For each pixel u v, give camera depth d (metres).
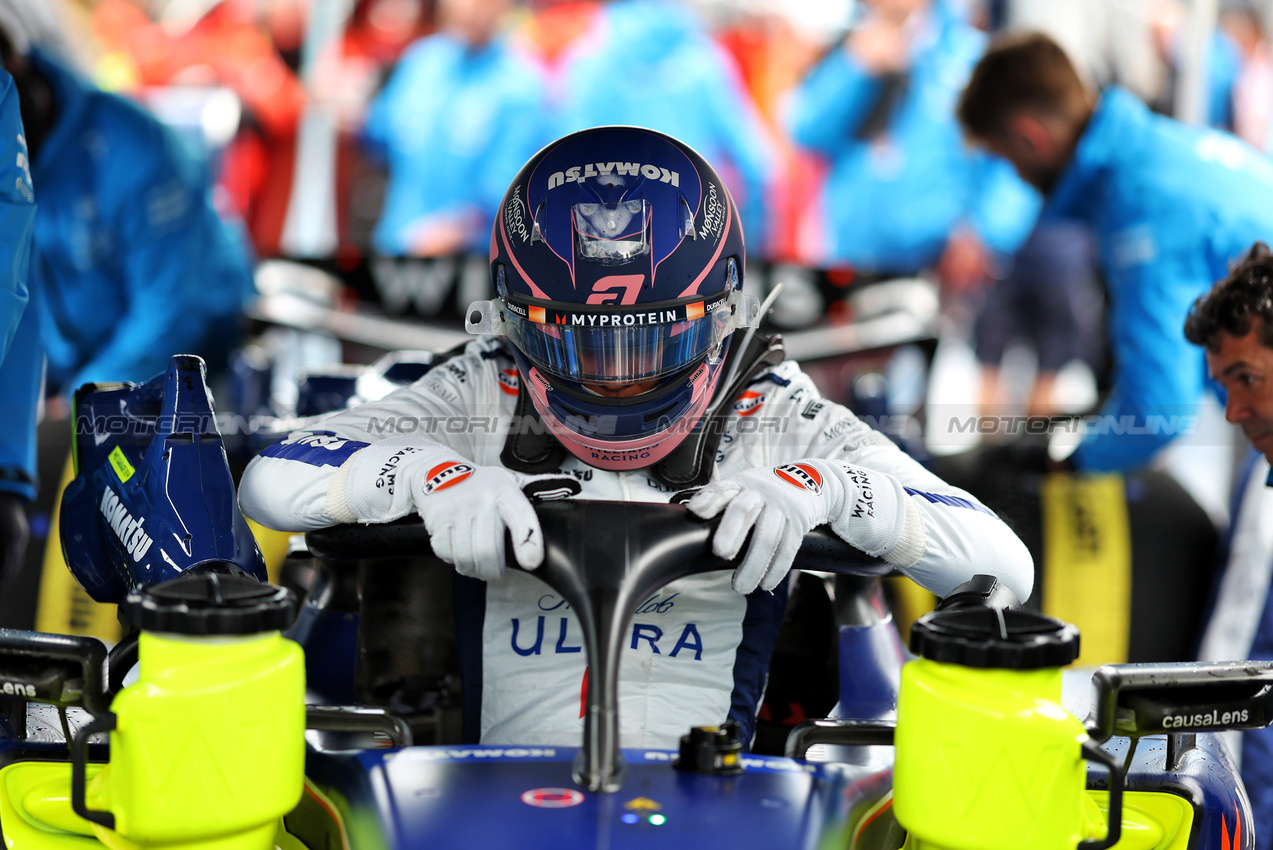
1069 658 3.55
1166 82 17.00
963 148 17.45
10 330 7.00
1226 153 11.48
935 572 5.20
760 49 17.59
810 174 17.69
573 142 5.48
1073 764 3.48
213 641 3.45
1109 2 17.02
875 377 10.52
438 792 3.77
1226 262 10.93
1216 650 9.99
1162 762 4.84
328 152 17.06
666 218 5.20
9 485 8.59
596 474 5.88
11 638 3.95
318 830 4.04
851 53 17.69
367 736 4.94
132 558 4.94
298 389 8.34
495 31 17.36
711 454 5.89
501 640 5.57
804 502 4.64
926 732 3.53
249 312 15.07
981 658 3.47
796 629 6.23
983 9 17.66
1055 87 12.54
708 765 3.98
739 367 5.96
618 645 4.02
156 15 16.27
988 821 3.45
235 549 4.98
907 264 17.45
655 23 17.56
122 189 14.10
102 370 13.79
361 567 6.31
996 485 10.35
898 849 4.27
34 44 14.00
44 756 4.37
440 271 15.58
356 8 17.08
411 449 5.08
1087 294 13.77
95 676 3.93
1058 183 12.74
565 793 3.76
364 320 15.38
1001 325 15.22
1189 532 10.87
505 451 5.92
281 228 16.66
